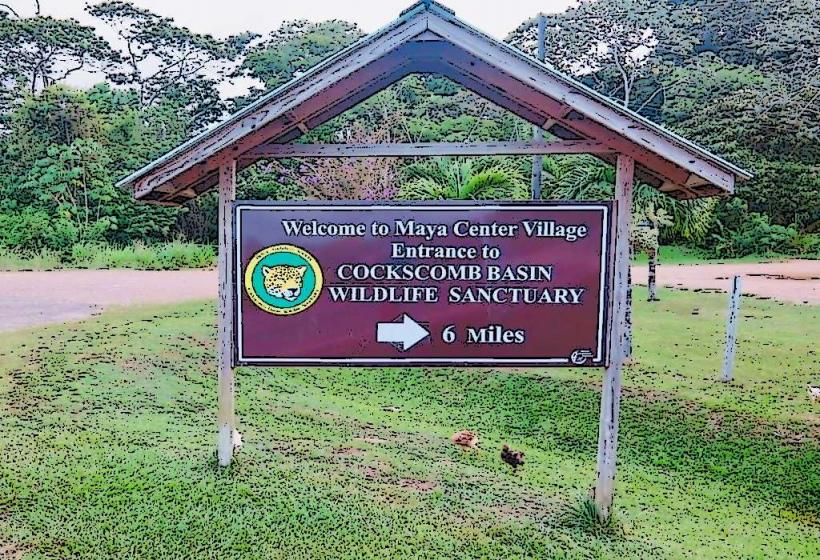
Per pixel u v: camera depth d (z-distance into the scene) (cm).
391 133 2545
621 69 3316
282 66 3534
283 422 687
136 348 929
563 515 487
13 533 416
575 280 448
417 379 923
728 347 910
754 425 743
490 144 443
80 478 494
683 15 3375
